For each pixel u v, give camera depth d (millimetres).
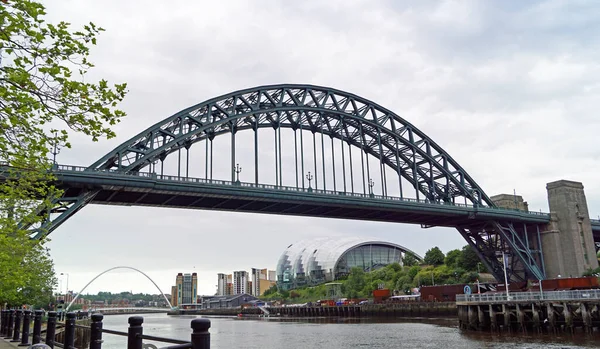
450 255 156625
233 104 77812
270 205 78812
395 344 58750
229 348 61375
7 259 22500
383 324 96938
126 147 64688
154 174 64750
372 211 88625
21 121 12117
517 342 55656
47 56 11891
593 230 113250
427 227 103625
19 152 13234
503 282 103938
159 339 7844
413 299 128625
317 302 174375
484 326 72875
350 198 82312
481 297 74375
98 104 12477
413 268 161500
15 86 11750
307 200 78125
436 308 109625
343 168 88375
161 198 70000
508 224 100250
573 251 102375
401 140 97125
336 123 94562
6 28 11141
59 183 56094
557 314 67438
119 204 69188
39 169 15047
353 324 103438
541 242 106062
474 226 104875
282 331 91750
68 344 12695
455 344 56250
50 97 12070
